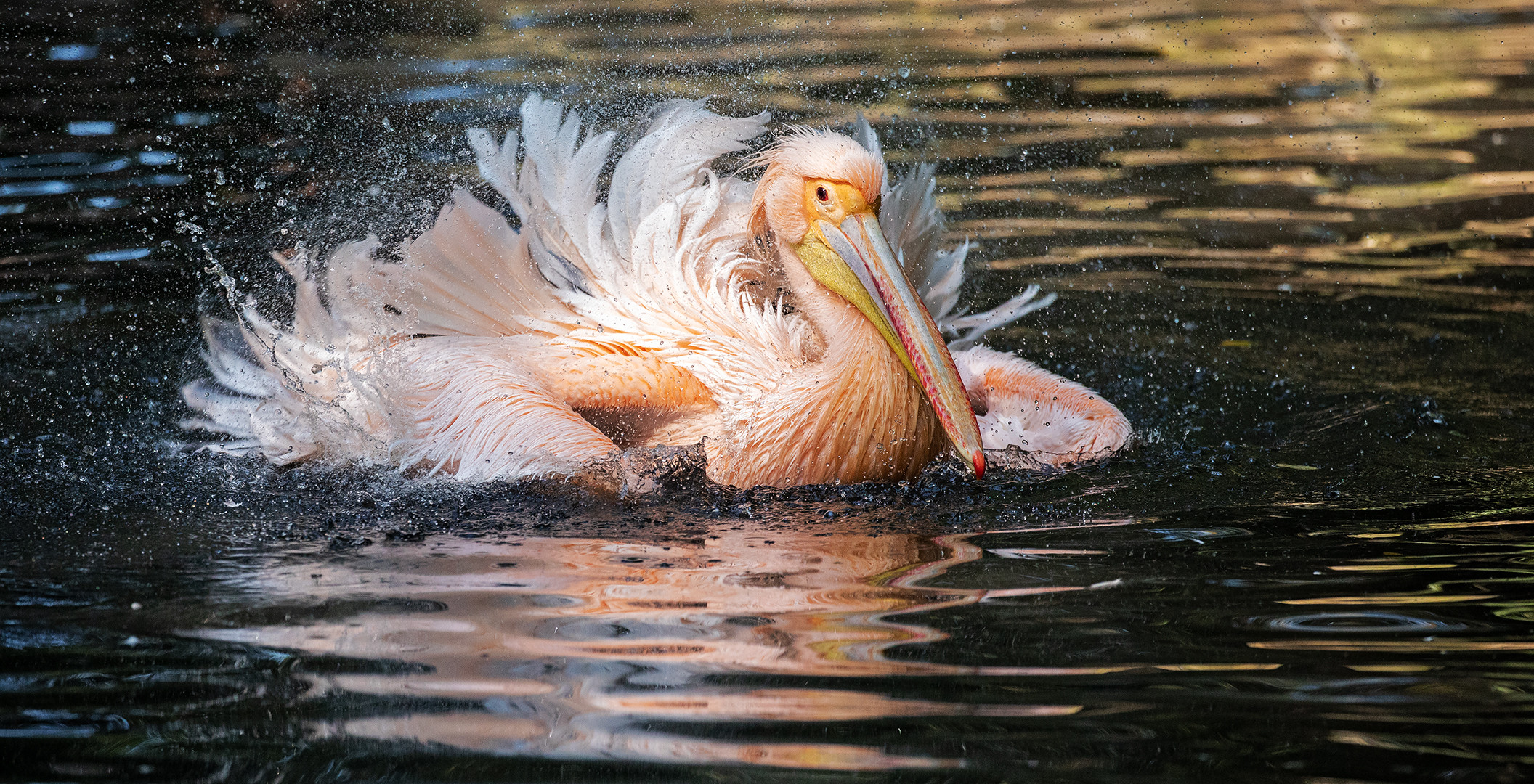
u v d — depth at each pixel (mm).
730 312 11039
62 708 6246
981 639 6906
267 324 11523
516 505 9445
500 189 11758
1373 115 22188
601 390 10633
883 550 8422
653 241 11258
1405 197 18094
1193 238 16703
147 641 6973
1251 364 12766
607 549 8500
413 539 8703
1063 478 10117
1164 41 27188
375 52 23062
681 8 29016
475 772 5617
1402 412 11273
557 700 6246
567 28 26000
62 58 21281
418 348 10992
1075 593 7582
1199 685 6355
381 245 12258
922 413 10141
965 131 21141
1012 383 11516
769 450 10062
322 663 6684
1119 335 13664
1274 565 8000
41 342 12414
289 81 20844
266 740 5918
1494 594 7438
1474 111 22109
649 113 12375
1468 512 8922
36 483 9672
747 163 11320
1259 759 5656
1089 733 5906
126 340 12508
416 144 17875
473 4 27406
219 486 9828
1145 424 11367
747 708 6148
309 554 8398
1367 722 5984
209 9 24297
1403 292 14633
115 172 16656
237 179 16453
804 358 10992
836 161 10227
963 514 9258
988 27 28406
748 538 8750
